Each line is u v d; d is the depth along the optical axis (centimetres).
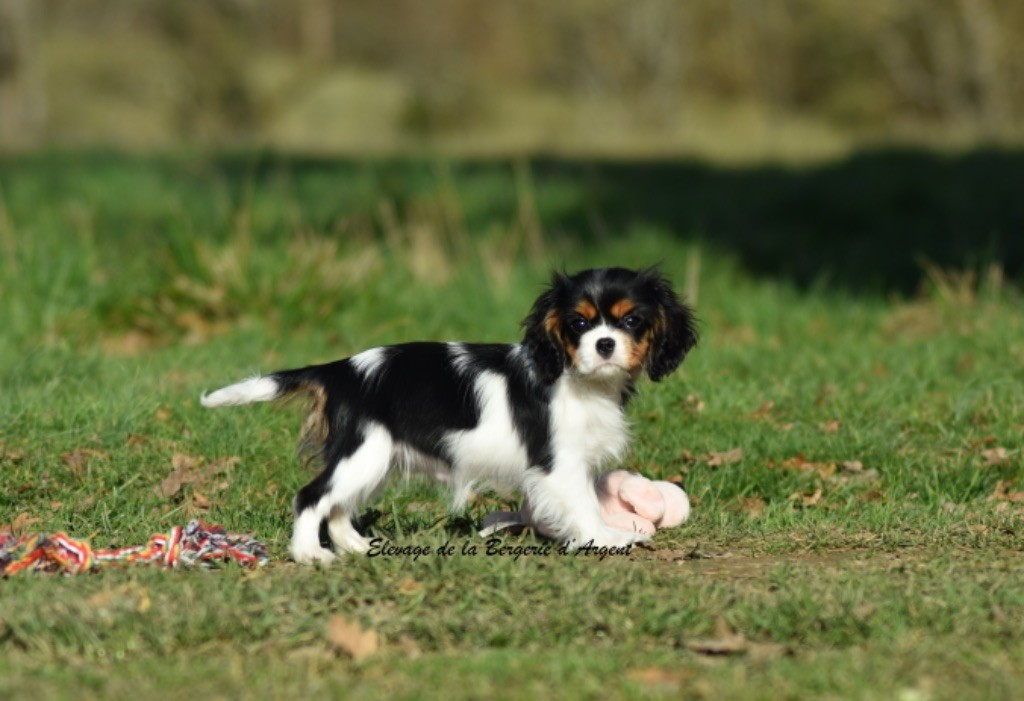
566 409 790
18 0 5066
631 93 6022
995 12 5547
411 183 2594
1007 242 2152
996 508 916
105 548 806
